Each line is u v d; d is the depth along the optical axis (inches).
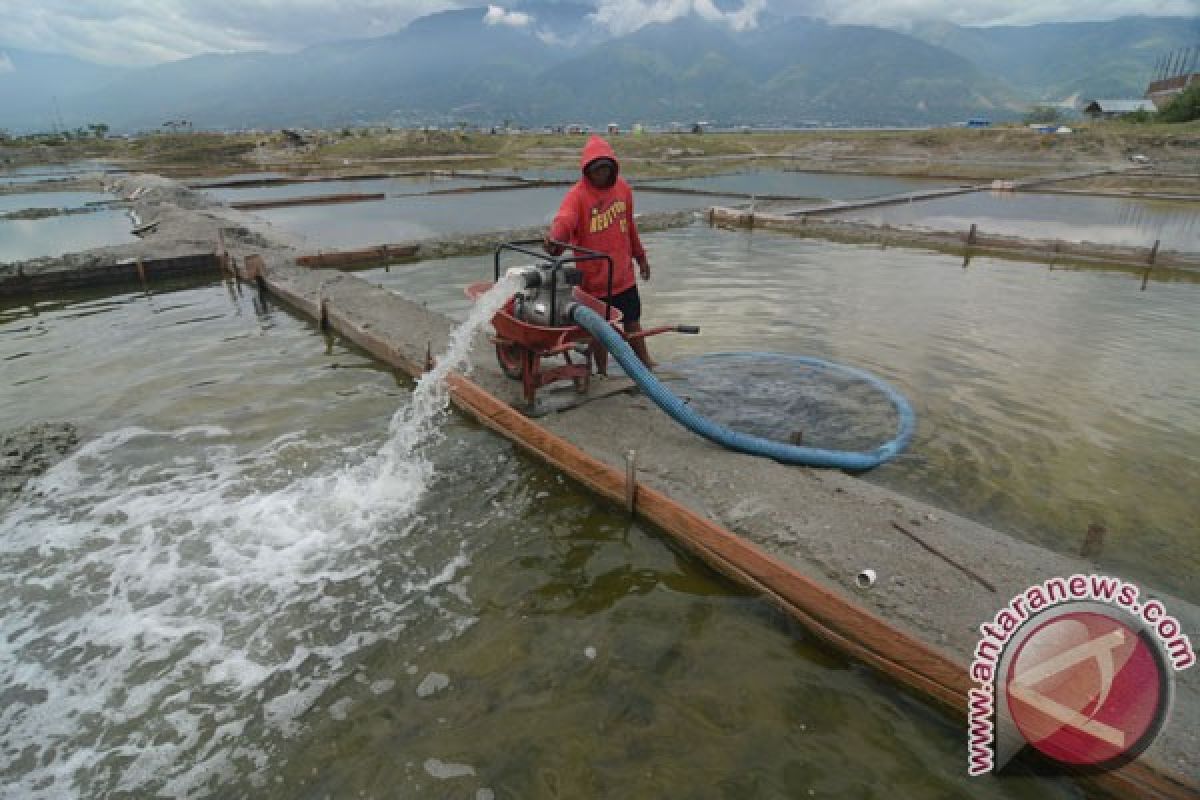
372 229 700.0
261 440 223.5
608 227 224.8
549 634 138.6
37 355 309.4
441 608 146.8
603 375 256.4
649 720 117.6
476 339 298.0
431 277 479.8
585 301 217.6
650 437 206.2
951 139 1831.9
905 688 122.3
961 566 140.3
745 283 440.1
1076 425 232.1
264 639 138.6
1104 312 377.7
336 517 180.7
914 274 476.4
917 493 189.3
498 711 120.0
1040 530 173.0
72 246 640.4
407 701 122.6
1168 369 285.4
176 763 111.7
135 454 213.8
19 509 183.8
